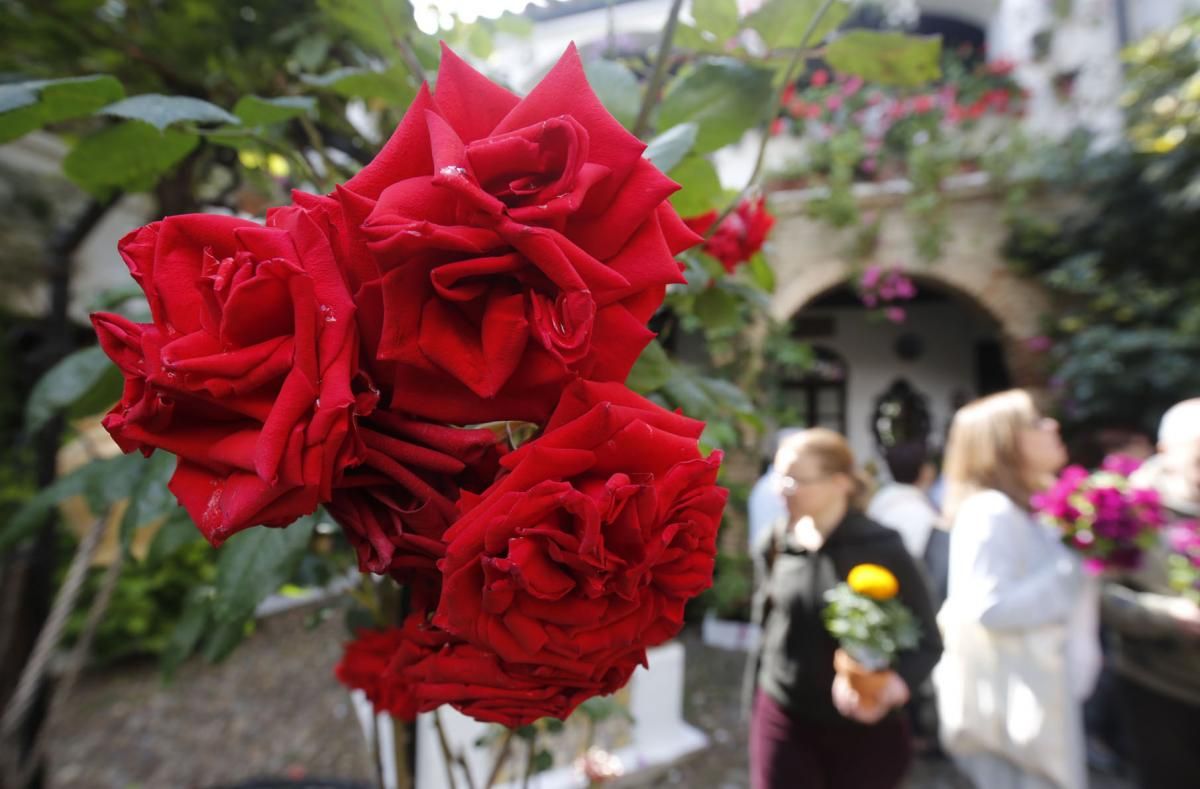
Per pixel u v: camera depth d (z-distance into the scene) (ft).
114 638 10.66
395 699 2.26
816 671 4.90
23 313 6.54
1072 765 4.95
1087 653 5.16
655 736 7.95
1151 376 11.14
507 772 6.06
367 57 3.41
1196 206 11.37
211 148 3.10
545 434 1.01
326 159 2.52
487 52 3.41
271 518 0.92
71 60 3.16
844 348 17.61
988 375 17.10
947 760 8.42
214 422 1.00
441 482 1.12
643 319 1.13
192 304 0.97
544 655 1.04
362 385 1.00
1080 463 9.03
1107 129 13.32
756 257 3.13
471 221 0.95
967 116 13.16
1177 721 5.23
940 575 7.04
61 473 3.76
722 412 3.14
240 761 8.35
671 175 2.23
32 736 3.46
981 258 13.16
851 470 5.11
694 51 2.57
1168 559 5.26
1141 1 13.42
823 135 13.42
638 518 1.00
